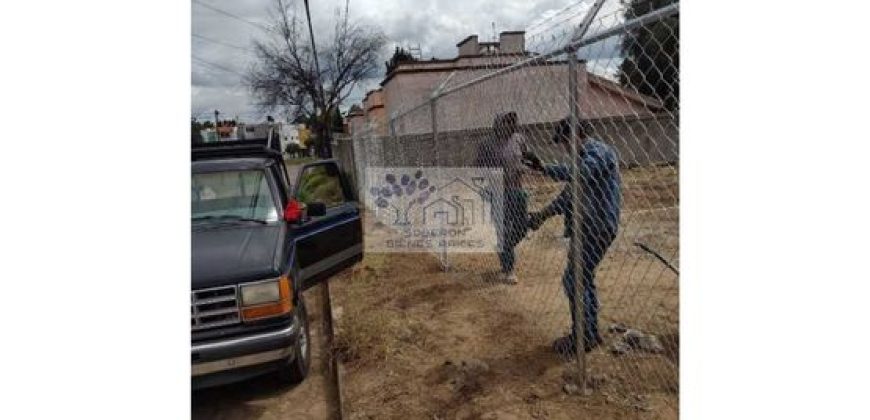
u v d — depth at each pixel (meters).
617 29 2.82
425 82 22.11
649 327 4.44
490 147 5.96
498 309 5.29
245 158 5.29
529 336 4.55
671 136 3.34
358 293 6.31
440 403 3.67
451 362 4.23
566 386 3.59
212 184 4.97
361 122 30.27
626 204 7.07
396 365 4.31
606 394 3.48
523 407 3.46
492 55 5.66
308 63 28.36
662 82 2.97
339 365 4.38
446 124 9.20
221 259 3.85
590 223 3.83
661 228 7.54
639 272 6.13
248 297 3.68
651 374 3.67
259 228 4.55
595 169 3.70
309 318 6.00
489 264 6.95
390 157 10.73
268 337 3.68
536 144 5.17
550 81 4.74
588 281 3.95
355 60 29.58
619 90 3.26
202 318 3.62
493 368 4.04
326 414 3.93
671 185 4.40
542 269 6.55
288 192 5.27
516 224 5.76
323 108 25.73
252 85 29.94
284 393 4.26
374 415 3.61
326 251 5.36
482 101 6.43
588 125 3.65
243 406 4.11
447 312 5.36
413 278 6.70
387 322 5.12
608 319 4.67
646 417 3.20
